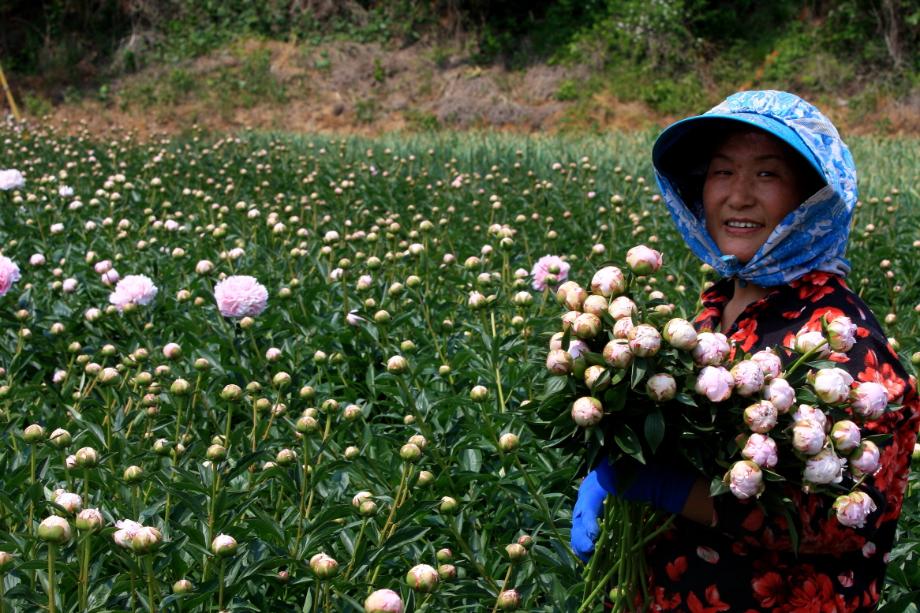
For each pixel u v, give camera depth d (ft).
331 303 18.70
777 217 7.18
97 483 11.39
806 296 7.02
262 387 14.33
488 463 12.76
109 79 84.53
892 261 23.24
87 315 16.63
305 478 10.01
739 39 81.87
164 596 9.06
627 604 7.17
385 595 6.42
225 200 33.14
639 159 45.27
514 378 13.89
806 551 6.33
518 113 79.00
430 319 17.15
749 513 6.27
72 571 8.98
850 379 6.23
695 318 8.07
